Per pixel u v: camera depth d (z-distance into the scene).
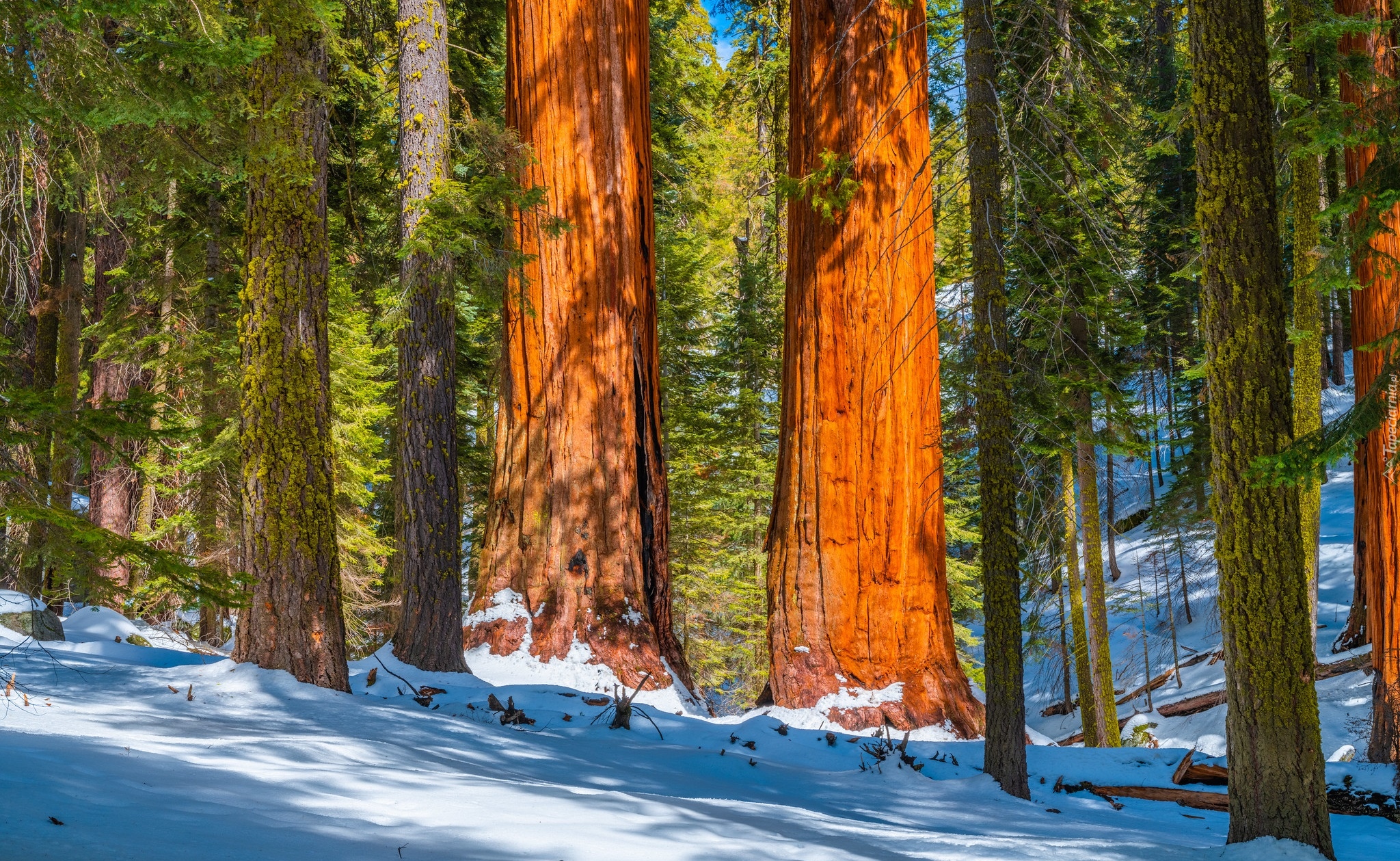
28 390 5.18
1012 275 14.45
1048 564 19.56
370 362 19.36
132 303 19.73
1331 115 11.04
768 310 26.88
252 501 9.61
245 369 9.75
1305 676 6.34
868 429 14.26
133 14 6.07
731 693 27.92
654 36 24.00
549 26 15.52
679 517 25.78
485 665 14.05
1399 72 12.08
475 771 6.57
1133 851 6.23
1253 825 6.37
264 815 4.12
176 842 3.37
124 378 20.53
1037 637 24.56
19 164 9.38
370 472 19.56
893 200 14.42
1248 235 6.61
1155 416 16.19
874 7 14.46
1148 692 23.73
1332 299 31.52
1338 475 32.03
